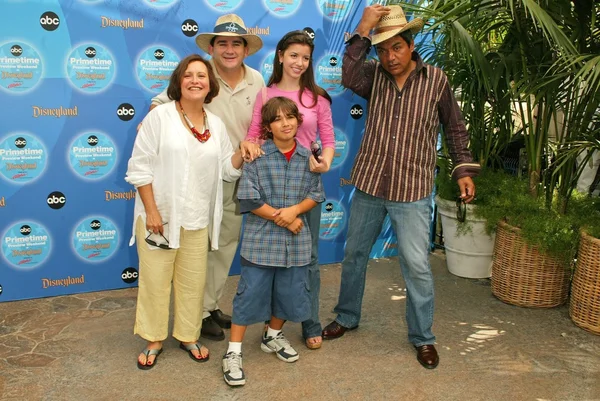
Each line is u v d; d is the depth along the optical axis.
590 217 3.36
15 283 3.47
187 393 2.57
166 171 2.55
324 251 4.22
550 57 3.31
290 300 2.74
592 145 3.20
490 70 3.29
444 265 4.27
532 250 3.43
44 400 2.48
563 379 2.75
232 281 3.88
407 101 2.74
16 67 3.21
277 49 2.74
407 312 2.95
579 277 3.26
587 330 3.24
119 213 3.60
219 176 2.71
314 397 2.56
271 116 2.55
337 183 4.14
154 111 2.57
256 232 2.67
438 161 3.95
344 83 2.84
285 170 2.66
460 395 2.60
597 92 3.15
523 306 3.55
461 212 3.63
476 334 3.20
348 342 3.08
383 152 2.82
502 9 3.25
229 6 3.55
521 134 3.93
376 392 2.61
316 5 3.78
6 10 3.12
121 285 3.71
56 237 3.50
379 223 2.96
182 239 2.69
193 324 2.82
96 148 3.46
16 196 3.36
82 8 3.25
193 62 2.54
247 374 2.74
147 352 2.81
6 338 3.02
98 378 2.67
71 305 3.45
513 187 3.60
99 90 3.39
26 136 3.31
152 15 3.40
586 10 3.13
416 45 3.86
